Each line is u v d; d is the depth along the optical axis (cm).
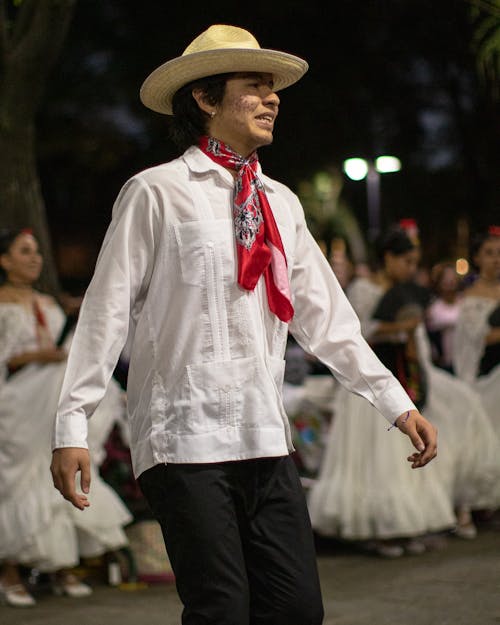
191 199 332
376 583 651
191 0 2250
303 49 2347
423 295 752
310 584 323
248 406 325
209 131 348
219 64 341
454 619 552
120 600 633
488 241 847
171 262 329
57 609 612
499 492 793
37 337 648
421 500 740
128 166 2455
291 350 809
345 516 737
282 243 342
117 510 659
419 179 2581
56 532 633
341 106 2383
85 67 2328
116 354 325
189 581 317
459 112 2411
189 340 326
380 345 745
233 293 328
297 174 2386
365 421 749
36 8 755
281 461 329
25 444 636
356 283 762
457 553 738
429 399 783
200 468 321
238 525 329
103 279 327
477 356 847
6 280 658
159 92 360
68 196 2547
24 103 765
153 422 328
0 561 630
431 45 2403
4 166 768
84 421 320
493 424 843
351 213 2483
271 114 348
